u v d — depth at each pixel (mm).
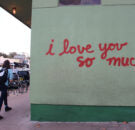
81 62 4137
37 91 4238
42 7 4309
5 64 5191
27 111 5246
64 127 3807
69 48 4191
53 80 4199
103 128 3676
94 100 4062
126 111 3984
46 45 4266
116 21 4098
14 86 8703
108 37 4102
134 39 4043
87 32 4160
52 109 4203
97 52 4109
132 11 4074
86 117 4094
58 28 4250
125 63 4023
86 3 4223
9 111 5266
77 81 4133
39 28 4309
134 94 3963
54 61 4223
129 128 3646
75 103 4117
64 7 4254
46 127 3842
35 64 4270
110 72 4047
